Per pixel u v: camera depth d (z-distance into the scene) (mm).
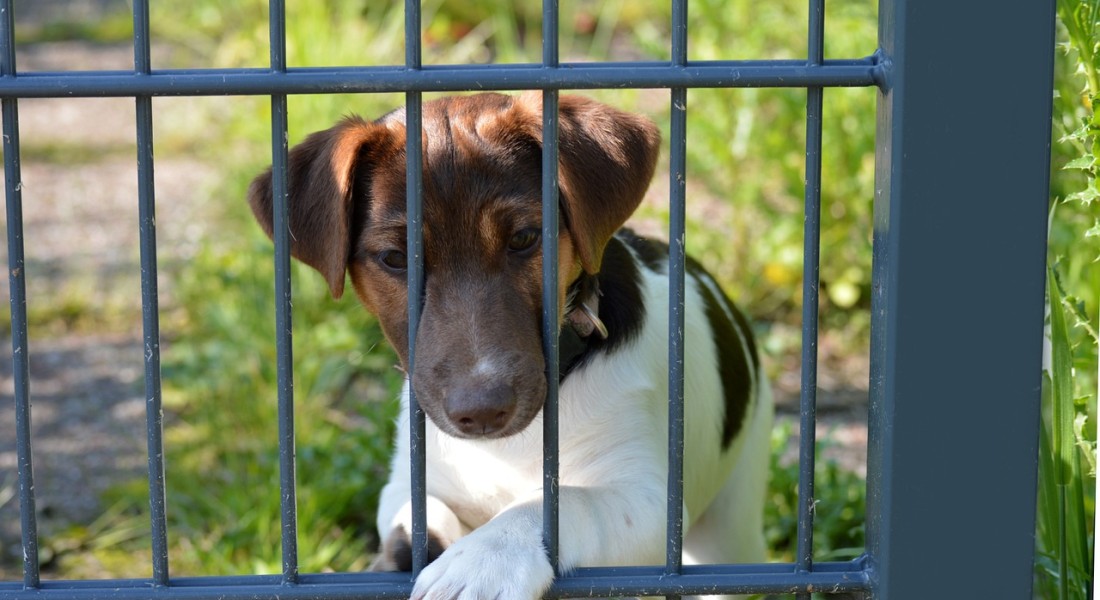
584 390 3377
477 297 3109
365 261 3367
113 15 14148
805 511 2881
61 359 7379
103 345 7539
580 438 3385
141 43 2715
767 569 2926
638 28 10984
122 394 6945
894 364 2684
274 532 5246
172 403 6781
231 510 5441
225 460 6055
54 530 5562
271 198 3422
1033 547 2740
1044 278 2645
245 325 6922
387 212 3293
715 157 7539
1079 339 3898
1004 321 2658
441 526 3361
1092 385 3904
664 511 3359
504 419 2895
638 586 2895
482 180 3217
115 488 5805
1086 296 4504
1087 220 4367
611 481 3369
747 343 4539
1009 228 2627
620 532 3213
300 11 9859
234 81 2703
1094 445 3402
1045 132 2596
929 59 2578
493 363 2928
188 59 11148
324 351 6805
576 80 2691
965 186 2617
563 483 3418
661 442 3520
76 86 2703
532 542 2920
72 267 8492
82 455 6281
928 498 2727
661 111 7934
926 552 2746
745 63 2746
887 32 2645
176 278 8109
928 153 2609
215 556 5070
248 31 10883
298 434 6055
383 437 5746
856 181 7227
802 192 7230
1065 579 3193
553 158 2760
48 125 11508
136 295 8125
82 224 9125
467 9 11750
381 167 3338
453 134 3283
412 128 2746
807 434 2854
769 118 7629
